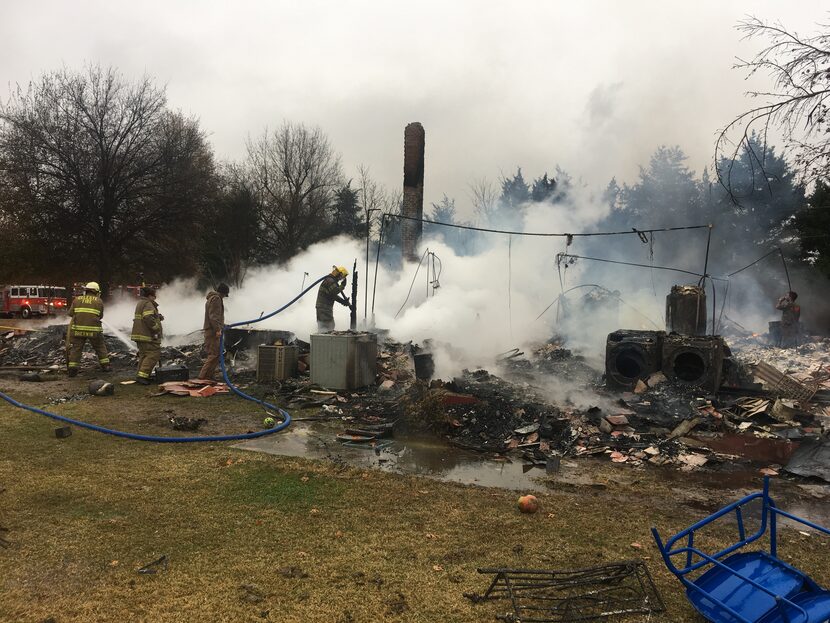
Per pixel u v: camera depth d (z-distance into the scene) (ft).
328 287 34.88
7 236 75.77
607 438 20.26
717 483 16.14
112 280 84.38
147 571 9.89
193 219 88.58
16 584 9.35
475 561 10.69
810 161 24.84
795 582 8.18
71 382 30.83
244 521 12.32
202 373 30.58
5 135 73.97
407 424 21.75
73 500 13.29
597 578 9.74
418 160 56.80
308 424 22.33
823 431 21.06
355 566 10.35
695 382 25.14
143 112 81.20
